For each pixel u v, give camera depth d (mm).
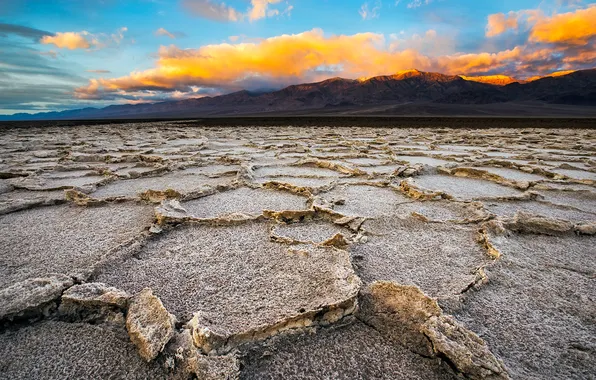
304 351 1881
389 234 3553
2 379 1688
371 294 2314
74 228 3748
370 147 11156
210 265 2838
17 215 4250
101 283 2408
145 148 10992
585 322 2115
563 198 5098
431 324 1930
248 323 2012
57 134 17703
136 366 1761
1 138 15023
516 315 2182
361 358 1825
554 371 1734
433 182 6219
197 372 1648
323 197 4977
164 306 2207
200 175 6824
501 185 6043
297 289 2398
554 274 2707
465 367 1672
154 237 3469
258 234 3564
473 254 3096
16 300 2119
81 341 1957
